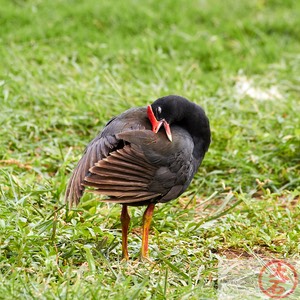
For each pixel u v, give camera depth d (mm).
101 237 9805
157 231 10102
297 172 12898
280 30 20219
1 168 11570
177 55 18219
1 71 15828
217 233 10328
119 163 8992
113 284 8500
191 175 9812
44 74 16000
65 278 8469
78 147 13414
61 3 20234
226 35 19656
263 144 13602
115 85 15047
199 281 8906
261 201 11430
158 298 8188
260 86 16875
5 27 18844
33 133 13680
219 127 13703
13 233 9188
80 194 8891
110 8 19953
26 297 7789
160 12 20172
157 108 9945
